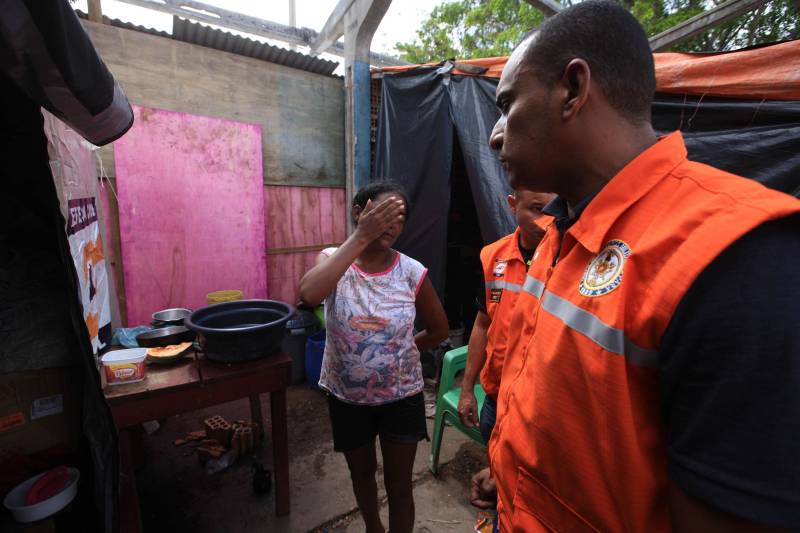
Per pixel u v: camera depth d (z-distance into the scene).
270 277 4.16
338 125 4.43
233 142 3.76
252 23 6.82
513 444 0.69
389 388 1.43
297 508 2.08
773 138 2.08
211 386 1.72
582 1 0.57
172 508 2.07
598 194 0.57
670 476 0.45
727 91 2.16
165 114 3.40
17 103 1.30
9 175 1.38
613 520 0.54
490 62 3.23
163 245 3.49
